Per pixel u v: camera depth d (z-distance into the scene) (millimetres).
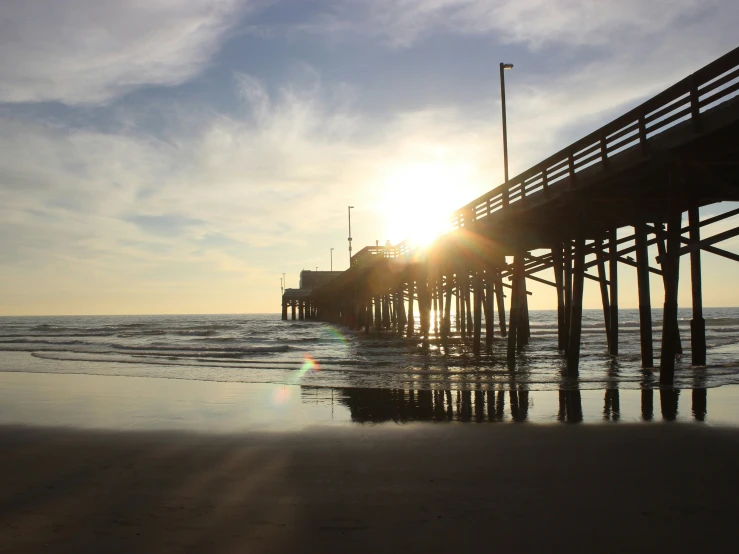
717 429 7621
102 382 15242
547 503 5012
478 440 7344
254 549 4227
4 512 5020
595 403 10133
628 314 105000
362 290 41125
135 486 5703
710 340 28953
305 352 25625
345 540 4348
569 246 14562
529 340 31375
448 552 4121
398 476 5859
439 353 23562
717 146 9359
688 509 4809
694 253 14406
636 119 10312
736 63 8375
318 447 7156
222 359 22422
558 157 12773
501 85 18312
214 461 6578
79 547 4297
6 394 12984
